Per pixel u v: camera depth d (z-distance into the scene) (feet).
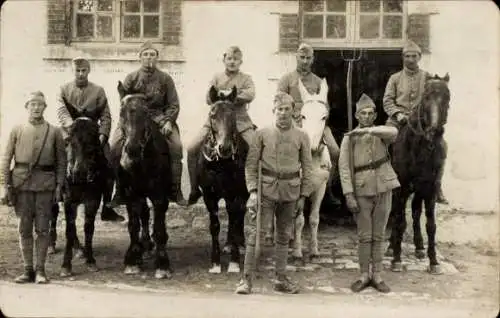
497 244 30.60
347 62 38.24
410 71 28.04
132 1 32.96
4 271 25.99
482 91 31.50
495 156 31.37
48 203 24.26
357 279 24.72
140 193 25.11
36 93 24.08
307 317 21.61
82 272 26.00
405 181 25.85
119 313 21.81
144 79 26.50
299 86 27.68
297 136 23.04
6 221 32.65
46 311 22.11
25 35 32.53
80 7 32.94
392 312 22.22
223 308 22.20
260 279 25.41
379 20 32.53
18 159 23.86
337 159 28.17
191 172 26.63
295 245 27.71
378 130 23.43
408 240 31.53
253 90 26.86
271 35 32.50
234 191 25.34
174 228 33.01
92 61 32.89
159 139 25.03
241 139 25.81
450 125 31.60
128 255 25.93
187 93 32.91
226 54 26.63
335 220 35.68
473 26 31.53
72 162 24.00
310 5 32.73
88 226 26.04
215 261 26.07
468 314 22.30
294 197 22.99
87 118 24.54
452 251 30.04
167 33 32.81
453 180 31.50
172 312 22.00
